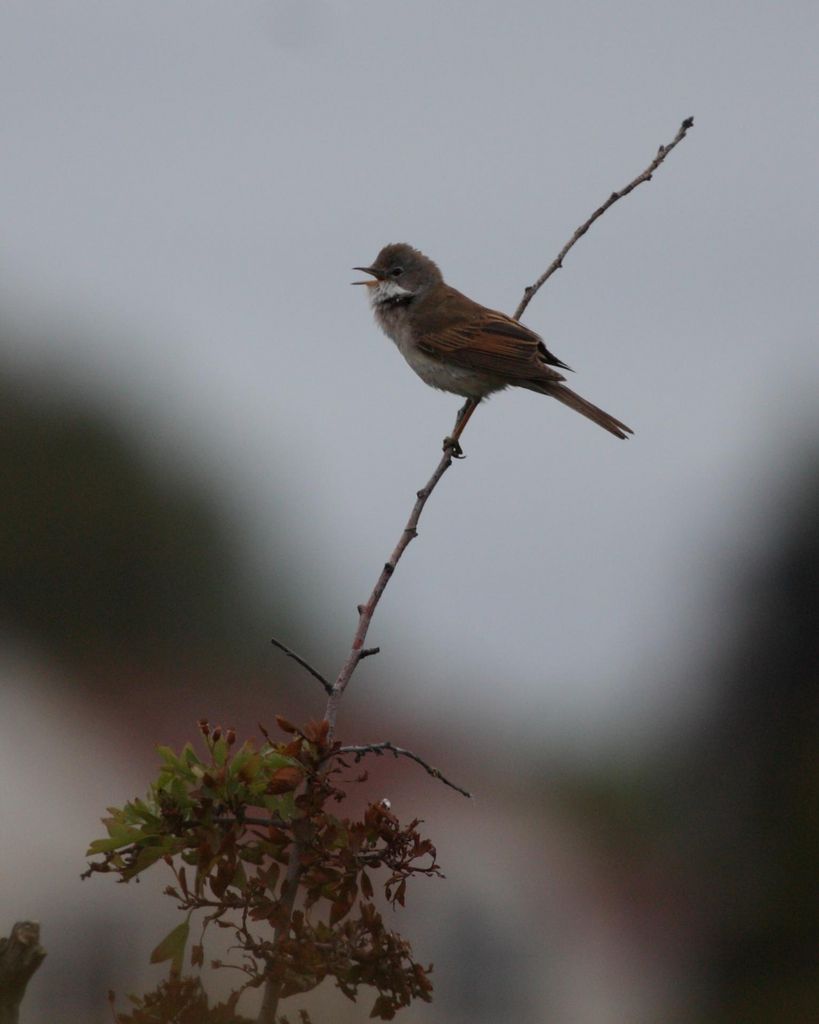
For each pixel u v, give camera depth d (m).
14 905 10.75
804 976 14.92
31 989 8.99
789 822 16.06
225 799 4.79
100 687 16.70
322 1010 7.41
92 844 4.79
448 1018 11.55
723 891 15.88
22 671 16.67
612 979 13.45
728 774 16.78
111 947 10.05
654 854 15.94
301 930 4.74
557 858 14.22
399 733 16.38
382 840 5.05
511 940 12.20
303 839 4.80
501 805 15.03
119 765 14.24
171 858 4.82
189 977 4.69
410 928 11.78
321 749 4.84
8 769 12.84
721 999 15.23
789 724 16.77
